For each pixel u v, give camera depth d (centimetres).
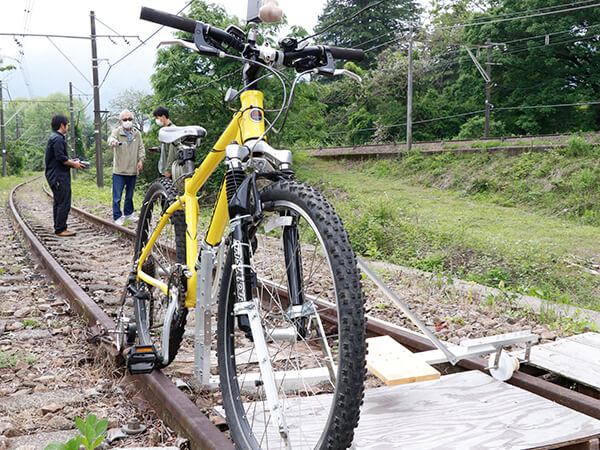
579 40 3838
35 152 10088
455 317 491
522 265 912
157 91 2950
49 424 272
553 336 443
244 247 200
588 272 961
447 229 1181
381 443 224
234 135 236
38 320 474
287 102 206
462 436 231
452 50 5069
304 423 229
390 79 5031
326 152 4294
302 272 198
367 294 584
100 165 2745
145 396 306
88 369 358
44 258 725
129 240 938
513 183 2339
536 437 230
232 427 220
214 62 2747
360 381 163
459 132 4644
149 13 201
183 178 305
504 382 295
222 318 229
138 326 346
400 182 2980
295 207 190
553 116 4150
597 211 1898
